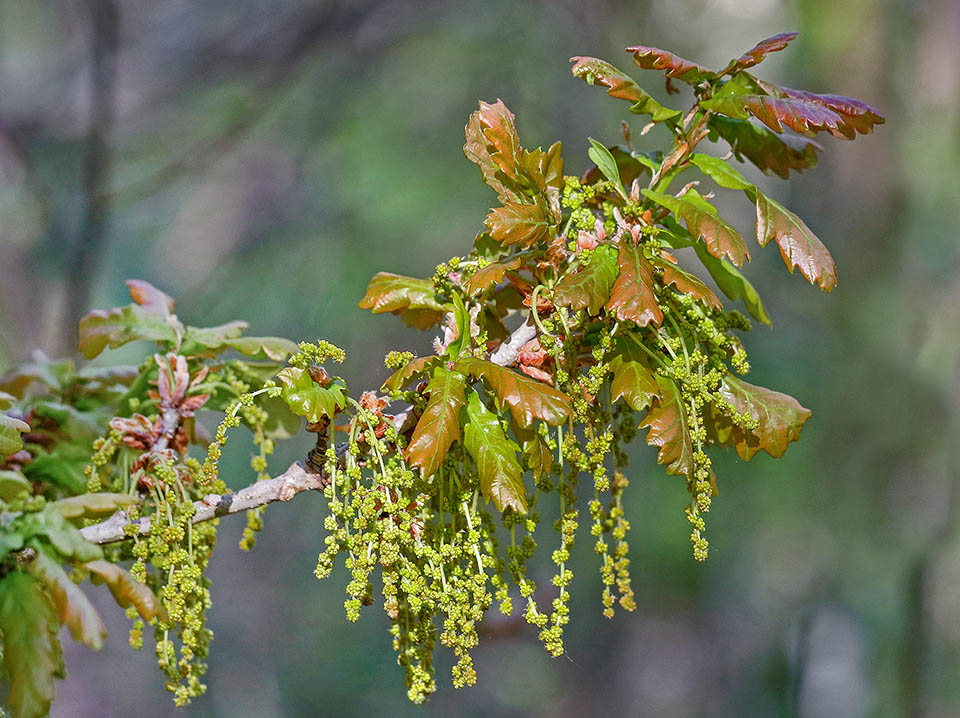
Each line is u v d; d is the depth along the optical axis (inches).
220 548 323.6
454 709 337.1
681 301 56.9
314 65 266.8
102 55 218.2
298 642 318.0
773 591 298.0
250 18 251.4
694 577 297.0
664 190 60.8
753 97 58.9
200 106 259.9
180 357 65.2
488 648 350.3
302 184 278.2
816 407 247.1
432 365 54.9
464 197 275.1
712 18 277.6
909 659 244.4
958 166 259.9
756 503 259.6
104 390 73.8
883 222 260.4
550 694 346.6
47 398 72.7
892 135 264.2
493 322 63.6
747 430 60.6
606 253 56.4
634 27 271.0
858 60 267.3
